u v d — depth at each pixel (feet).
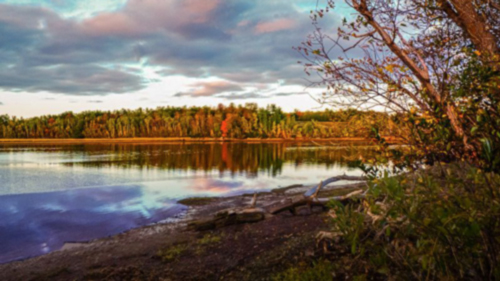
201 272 24.04
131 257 29.94
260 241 28.66
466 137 9.82
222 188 82.58
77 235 42.80
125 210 57.57
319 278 18.85
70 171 122.72
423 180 9.37
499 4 13.35
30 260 33.14
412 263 11.82
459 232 8.45
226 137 529.86
